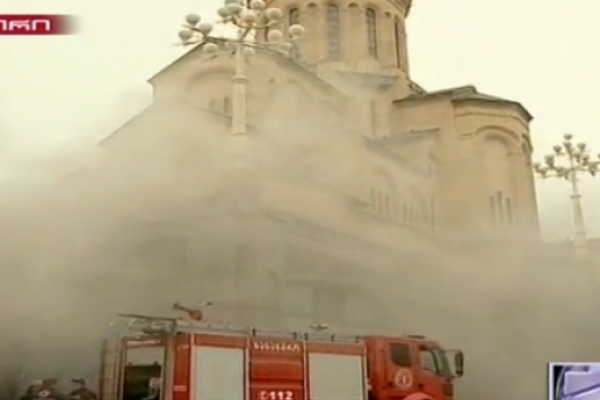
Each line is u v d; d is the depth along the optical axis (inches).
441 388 562.9
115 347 459.2
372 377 528.4
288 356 477.1
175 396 422.3
